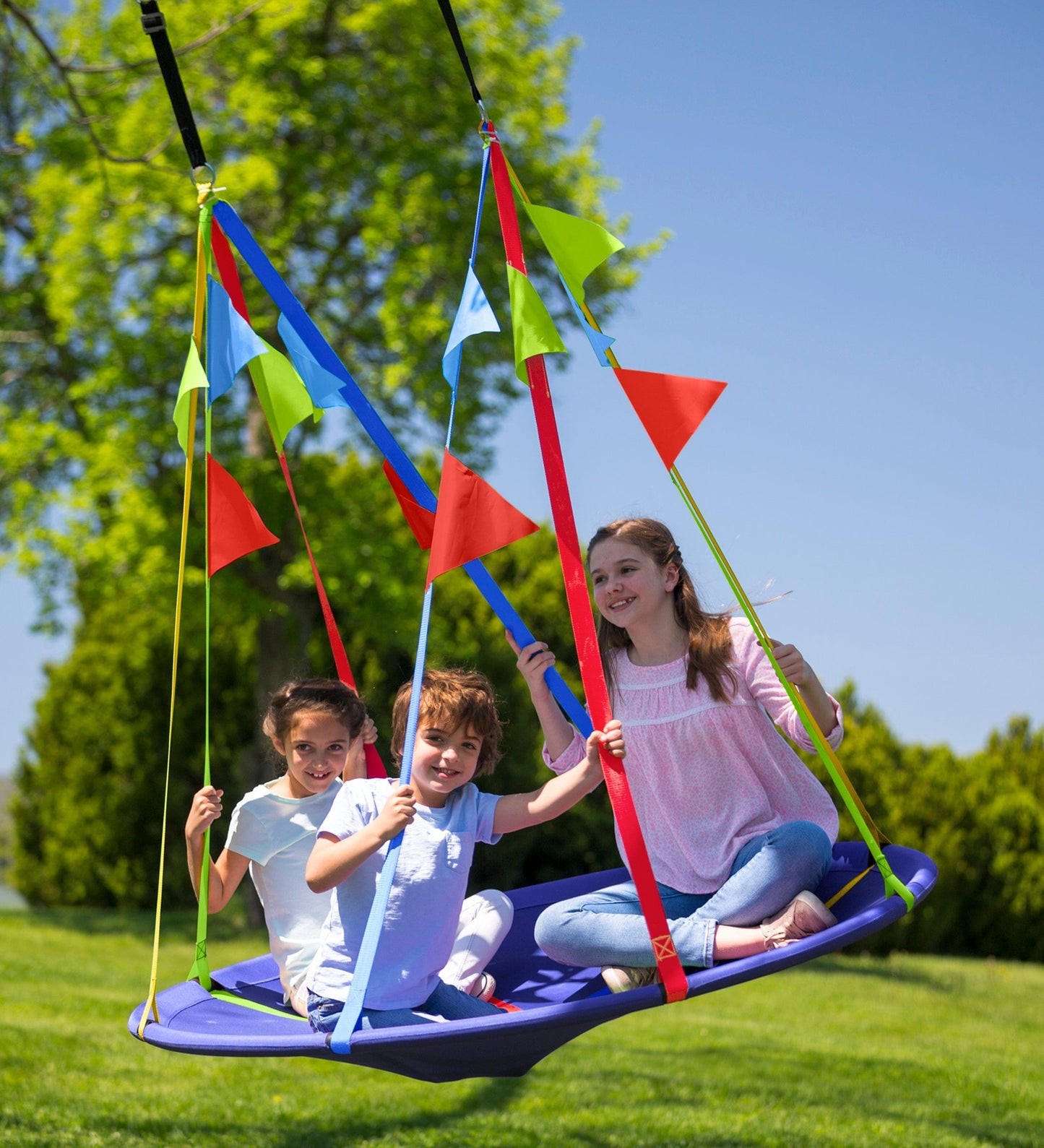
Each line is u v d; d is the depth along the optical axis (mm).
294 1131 5406
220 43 11867
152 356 11523
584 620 2416
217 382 2859
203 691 14672
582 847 12766
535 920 3215
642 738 2998
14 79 10422
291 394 3041
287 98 11922
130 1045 6910
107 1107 5578
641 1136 5547
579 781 2586
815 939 2219
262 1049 2162
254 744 13945
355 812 2574
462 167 12602
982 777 14422
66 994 8359
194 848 2830
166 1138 5156
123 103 11797
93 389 11898
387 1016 2457
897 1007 10031
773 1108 6199
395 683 12797
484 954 2857
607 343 2664
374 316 12641
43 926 13000
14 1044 6605
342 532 11844
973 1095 6836
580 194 13469
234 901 14102
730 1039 8148
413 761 2643
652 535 3037
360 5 12539
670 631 3061
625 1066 7090
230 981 2955
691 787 2963
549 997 2846
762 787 2977
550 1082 6594
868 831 2490
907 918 13633
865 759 13594
